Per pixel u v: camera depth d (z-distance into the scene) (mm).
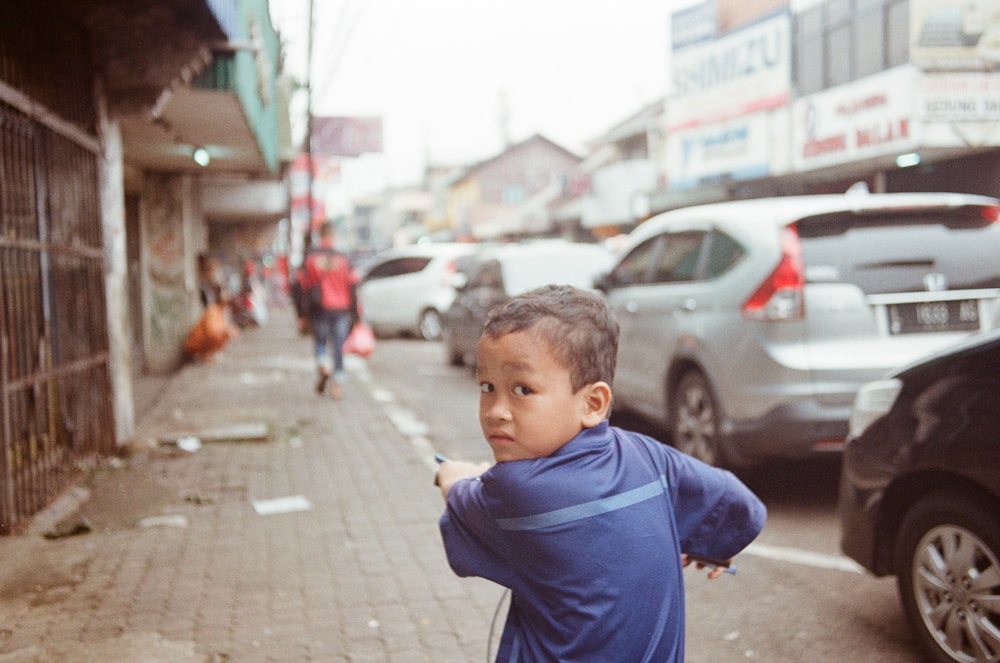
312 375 12555
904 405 3406
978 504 3078
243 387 11258
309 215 20344
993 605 3004
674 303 6176
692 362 5895
